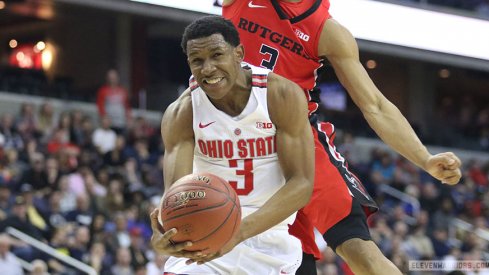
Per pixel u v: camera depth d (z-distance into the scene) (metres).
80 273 10.34
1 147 12.53
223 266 4.19
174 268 4.27
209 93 3.79
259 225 3.87
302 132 4.00
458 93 24.12
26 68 18.36
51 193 11.67
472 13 16.50
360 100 4.79
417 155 4.68
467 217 16.77
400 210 15.03
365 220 4.96
